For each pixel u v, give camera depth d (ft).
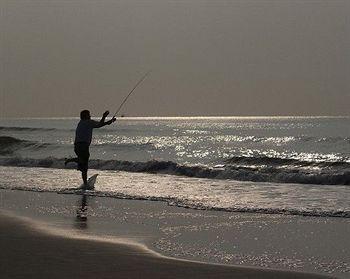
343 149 129.59
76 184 59.11
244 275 23.31
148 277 22.82
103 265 24.79
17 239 30.68
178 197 47.96
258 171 67.87
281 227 34.47
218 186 57.21
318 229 33.76
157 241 30.42
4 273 23.21
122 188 55.47
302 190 53.62
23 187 56.18
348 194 50.29
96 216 38.91
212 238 31.24
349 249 28.48
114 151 121.90
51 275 22.91
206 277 22.97
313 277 23.02
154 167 76.89
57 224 35.78
